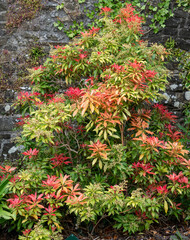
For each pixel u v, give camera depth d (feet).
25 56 12.63
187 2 12.50
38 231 6.48
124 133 9.96
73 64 9.25
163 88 9.00
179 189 7.79
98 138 7.97
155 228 8.72
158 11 12.59
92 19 12.63
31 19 12.64
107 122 7.75
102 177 8.29
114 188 7.23
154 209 7.95
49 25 12.68
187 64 12.82
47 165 8.61
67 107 7.74
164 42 12.97
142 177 8.24
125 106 8.12
